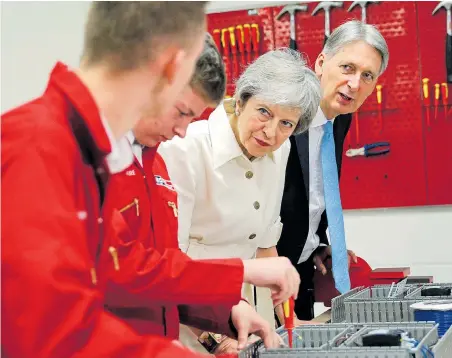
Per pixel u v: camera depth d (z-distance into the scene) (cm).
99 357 73
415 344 126
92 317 73
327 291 254
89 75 85
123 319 125
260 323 141
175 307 140
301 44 342
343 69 232
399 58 333
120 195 124
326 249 255
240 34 344
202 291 119
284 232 238
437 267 333
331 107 235
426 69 330
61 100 83
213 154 186
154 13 82
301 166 232
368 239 340
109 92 84
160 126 130
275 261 127
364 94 238
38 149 76
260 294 186
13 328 70
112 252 113
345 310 183
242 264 121
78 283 73
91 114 82
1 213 72
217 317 144
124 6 82
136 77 84
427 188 332
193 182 184
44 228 72
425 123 331
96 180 90
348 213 342
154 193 135
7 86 258
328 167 238
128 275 116
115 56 83
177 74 86
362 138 338
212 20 348
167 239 140
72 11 254
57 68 85
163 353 77
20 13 256
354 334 140
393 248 338
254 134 178
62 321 71
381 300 181
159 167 150
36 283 69
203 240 195
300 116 180
